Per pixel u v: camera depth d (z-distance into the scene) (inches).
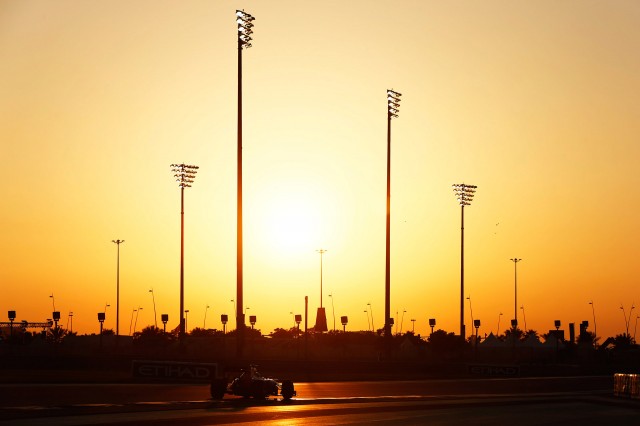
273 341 6619.1
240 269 3641.7
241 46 3698.3
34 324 6697.8
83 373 3860.7
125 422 1937.7
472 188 6077.8
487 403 3169.3
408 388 3668.8
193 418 2097.7
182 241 5492.1
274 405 2640.3
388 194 4667.8
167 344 6943.9
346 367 4601.4
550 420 2596.0
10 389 2539.4
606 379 4692.4
